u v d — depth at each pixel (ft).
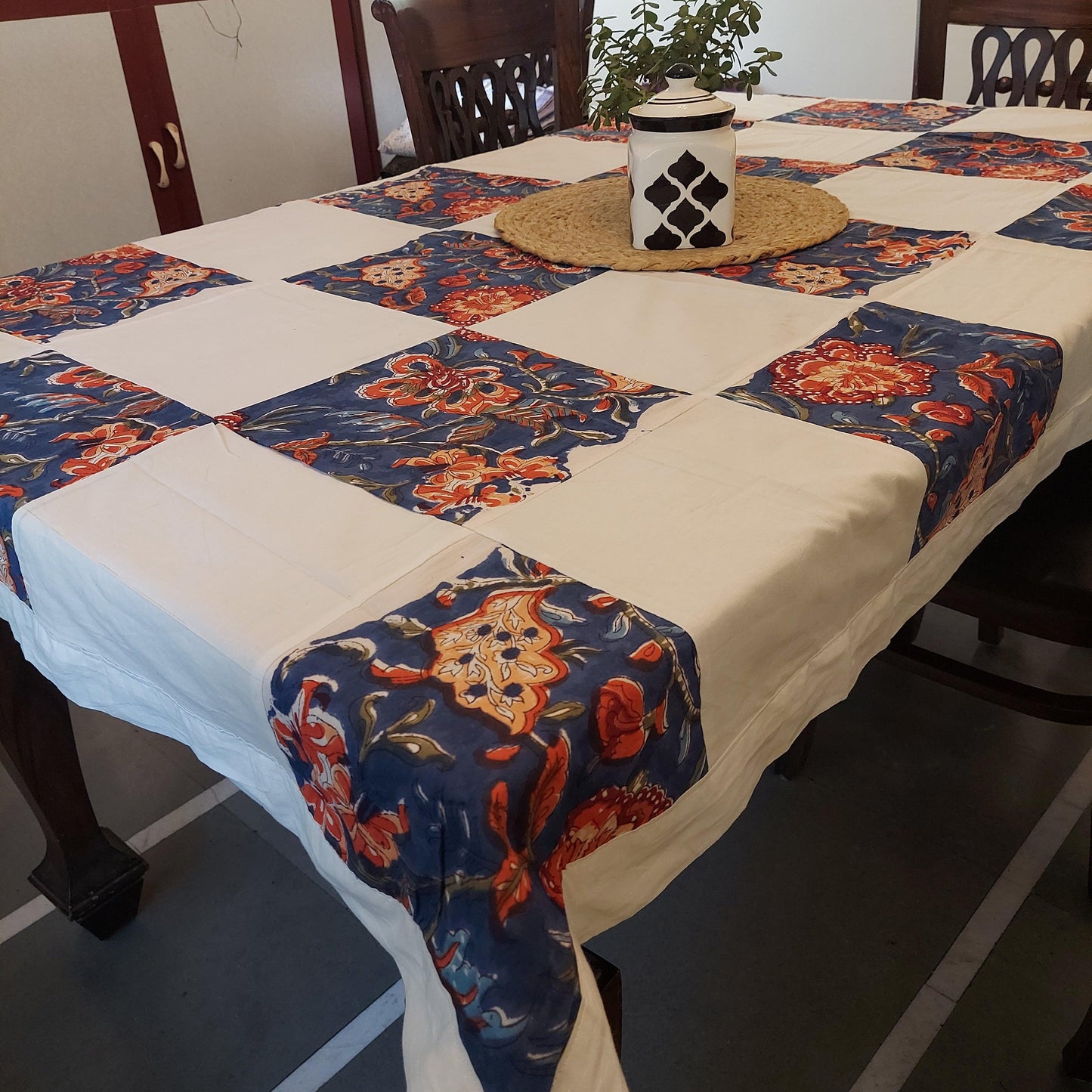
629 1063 3.82
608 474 2.33
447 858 1.56
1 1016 4.12
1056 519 3.96
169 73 7.86
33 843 4.96
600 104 3.69
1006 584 3.69
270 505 2.30
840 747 5.19
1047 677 5.45
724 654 1.92
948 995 4.00
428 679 1.74
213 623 1.94
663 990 4.08
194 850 4.83
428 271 3.77
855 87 10.63
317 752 1.76
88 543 2.21
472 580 1.99
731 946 4.24
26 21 6.97
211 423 2.71
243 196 8.71
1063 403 3.01
